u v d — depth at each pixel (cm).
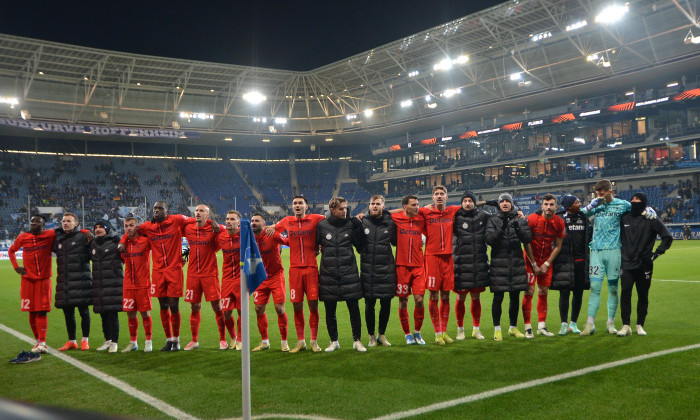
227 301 715
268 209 5350
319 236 694
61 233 748
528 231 718
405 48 3656
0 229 4044
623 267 716
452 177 5238
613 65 3669
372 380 528
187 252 755
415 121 4819
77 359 673
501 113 4634
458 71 4112
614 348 634
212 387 520
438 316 714
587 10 2944
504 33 3434
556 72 3903
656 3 3091
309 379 539
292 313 1059
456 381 514
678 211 3866
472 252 728
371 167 5862
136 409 457
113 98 4231
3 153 4747
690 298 1071
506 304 1112
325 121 5109
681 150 3969
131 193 4934
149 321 729
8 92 3847
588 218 768
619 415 406
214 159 5703
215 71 4028
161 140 5188
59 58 3572
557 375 522
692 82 3706
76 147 5088
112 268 735
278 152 5928
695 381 487
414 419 411
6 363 654
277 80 4294
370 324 714
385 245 700
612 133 4278
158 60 3731
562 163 4572
